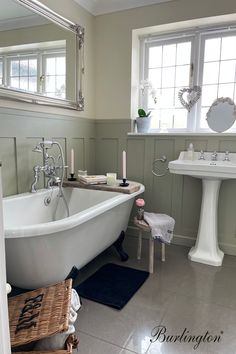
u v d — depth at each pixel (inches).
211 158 95.0
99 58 112.0
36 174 84.2
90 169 117.0
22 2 74.9
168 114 110.8
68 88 97.3
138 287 73.7
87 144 113.3
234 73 97.7
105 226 76.5
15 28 73.9
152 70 111.3
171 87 108.8
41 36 82.4
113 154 115.3
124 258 90.6
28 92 79.7
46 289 54.7
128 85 108.0
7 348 26.4
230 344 53.7
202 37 100.0
